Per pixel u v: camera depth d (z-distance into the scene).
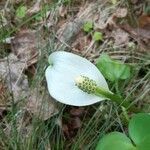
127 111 0.17
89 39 0.21
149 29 0.20
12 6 0.22
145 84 0.18
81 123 0.17
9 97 0.18
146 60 0.19
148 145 0.14
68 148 0.17
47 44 0.19
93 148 0.16
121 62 0.19
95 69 0.17
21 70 0.19
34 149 0.17
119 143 0.14
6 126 0.17
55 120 0.17
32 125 0.17
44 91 0.18
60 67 0.17
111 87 0.18
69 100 0.16
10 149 0.17
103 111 0.17
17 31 0.21
